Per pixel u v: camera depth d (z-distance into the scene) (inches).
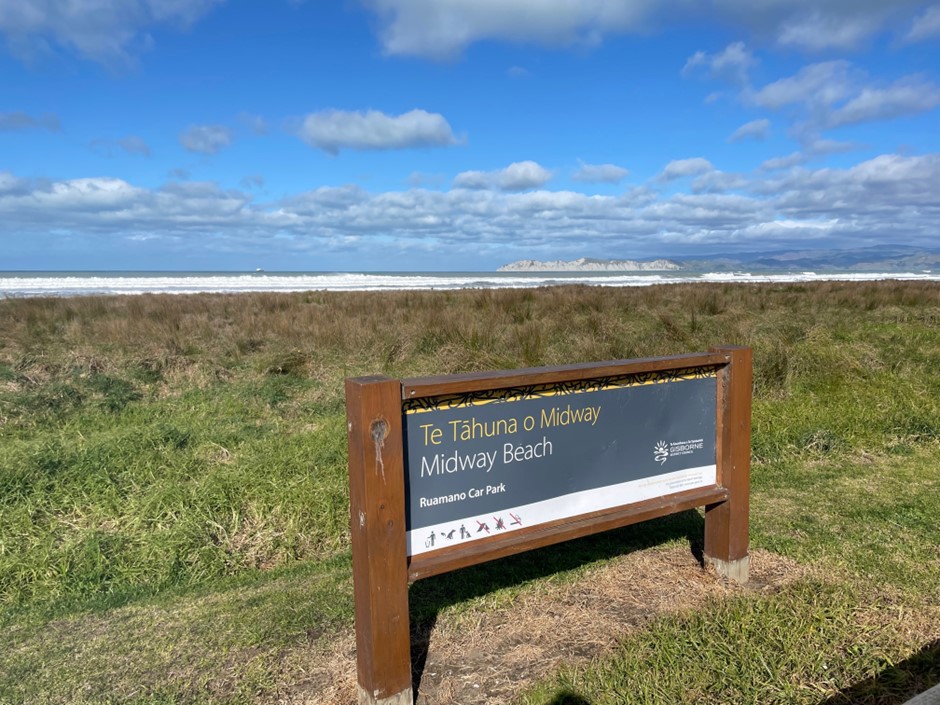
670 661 103.3
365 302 653.3
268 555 159.0
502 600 126.8
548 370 104.2
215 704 98.8
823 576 133.0
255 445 227.6
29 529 161.0
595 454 113.6
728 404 127.7
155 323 471.8
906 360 344.5
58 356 347.9
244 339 410.6
